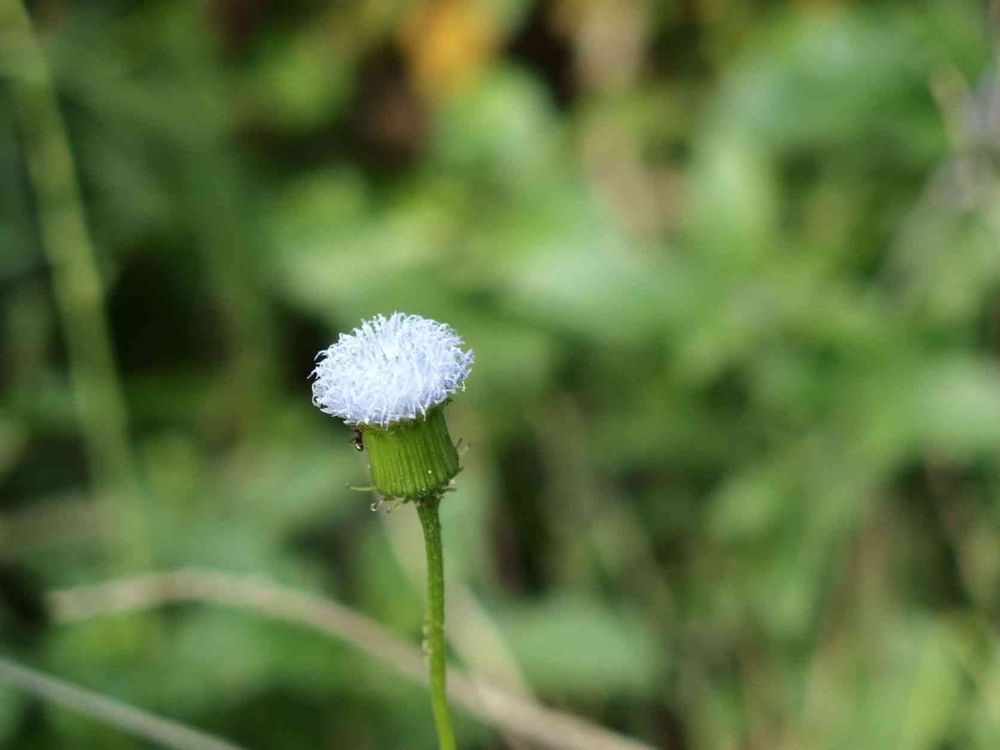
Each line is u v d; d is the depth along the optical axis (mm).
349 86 345
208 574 240
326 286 295
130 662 235
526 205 289
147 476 286
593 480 285
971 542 257
